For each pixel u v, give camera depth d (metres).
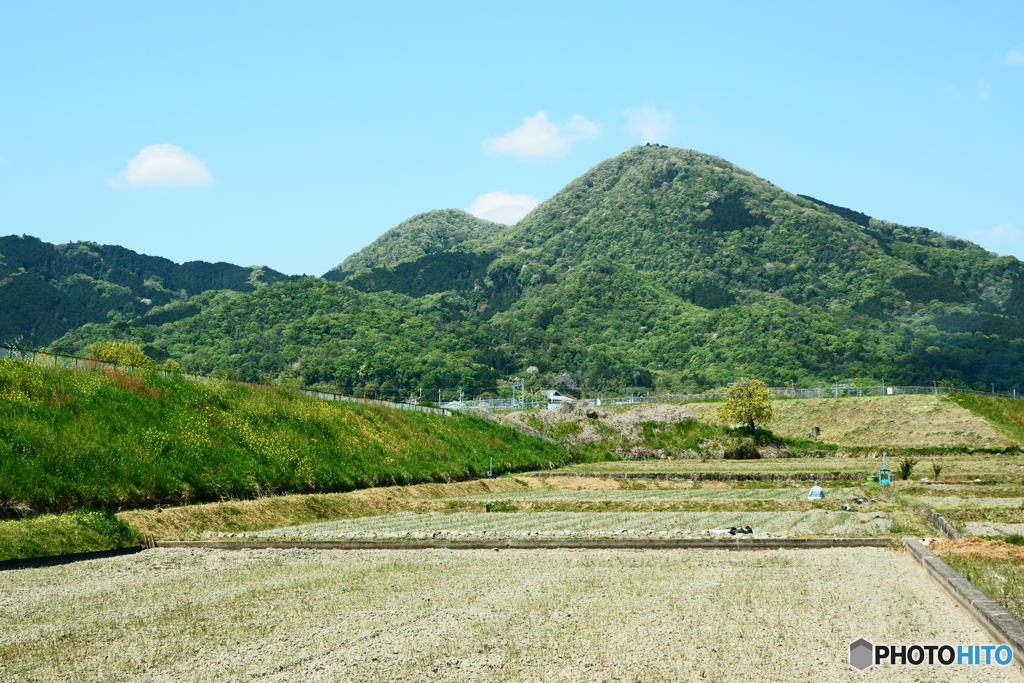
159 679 13.95
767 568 24.64
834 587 21.28
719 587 21.41
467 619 17.92
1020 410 101.62
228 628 17.28
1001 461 77.38
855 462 84.56
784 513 43.62
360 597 20.50
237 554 28.41
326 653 15.30
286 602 19.94
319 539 31.44
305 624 17.58
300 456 49.47
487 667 14.33
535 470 79.19
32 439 34.75
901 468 66.00
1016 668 14.20
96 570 24.86
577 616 18.09
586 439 99.88
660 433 102.12
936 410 104.31
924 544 28.00
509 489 61.75
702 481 67.81
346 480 49.84
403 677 13.86
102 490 34.16
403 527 37.47
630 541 29.88
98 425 39.44
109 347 103.06
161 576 23.83
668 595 20.38
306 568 25.33
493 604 19.48
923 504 44.88
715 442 99.38
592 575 23.59
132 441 39.44
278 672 14.19
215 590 21.55
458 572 24.34
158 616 18.45
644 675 13.82
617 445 99.00
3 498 30.42
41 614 18.75
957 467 72.25
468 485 60.12
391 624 17.52
